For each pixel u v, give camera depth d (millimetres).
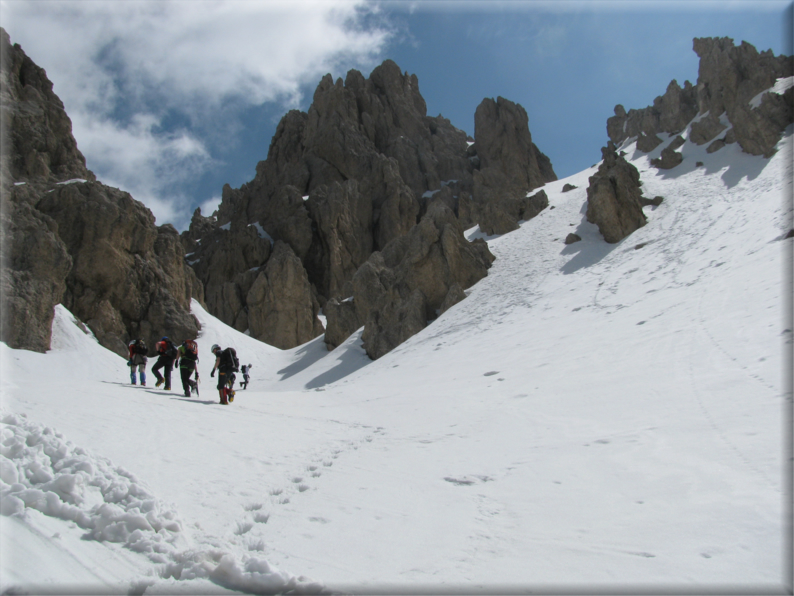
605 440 6824
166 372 14289
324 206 68125
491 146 82688
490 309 29453
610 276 26812
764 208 25812
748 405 6906
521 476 5816
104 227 37438
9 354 24406
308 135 81812
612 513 4426
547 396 10906
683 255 24781
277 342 56281
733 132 43906
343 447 8109
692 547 3586
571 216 42594
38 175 39750
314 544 4102
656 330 14414
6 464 4250
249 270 63812
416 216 73438
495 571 3512
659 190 40312
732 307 13594
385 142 85000
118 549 3648
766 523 3770
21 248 28250
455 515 4746
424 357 24078
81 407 8898
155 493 4961
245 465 6492
